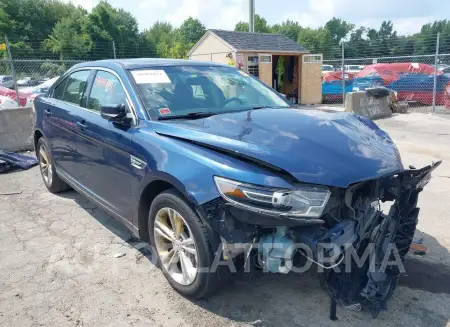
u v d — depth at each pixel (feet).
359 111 38.78
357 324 9.40
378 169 9.20
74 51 111.04
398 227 10.23
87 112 13.79
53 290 10.82
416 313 9.74
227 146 9.18
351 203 9.34
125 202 11.78
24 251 12.96
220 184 8.69
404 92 51.03
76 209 16.43
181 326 9.39
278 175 8.57
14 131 26.73
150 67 13.12
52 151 16.74
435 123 36.24
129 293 10.67
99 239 13.74
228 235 8.72
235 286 10.87
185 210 9.42
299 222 8.20
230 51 56.90
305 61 59.93
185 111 11.80
